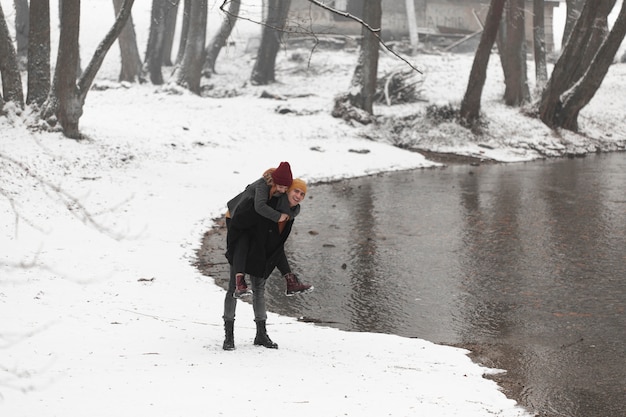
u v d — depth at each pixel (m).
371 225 26.50
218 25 79.69
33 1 34.06
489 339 14.54
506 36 58.75
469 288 18.41
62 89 34.19
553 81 54.22
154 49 64.31
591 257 21.42
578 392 11.47
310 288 11.68
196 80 60.03
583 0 63.41
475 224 26.55
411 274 19.81
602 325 15.34
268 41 64.88
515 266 20.53
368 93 52.38
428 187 35.59
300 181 11.34
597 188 34.78
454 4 79.81
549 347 13.95
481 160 46.38
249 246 11.52
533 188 35.00
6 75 33.59
